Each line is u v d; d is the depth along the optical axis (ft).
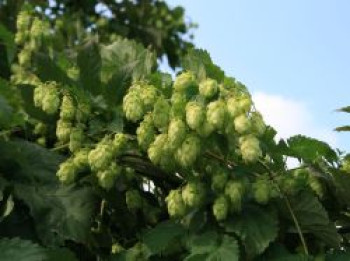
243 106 4.24
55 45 6.50
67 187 4.70
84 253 4.75
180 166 4.47
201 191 4.44
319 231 4.55
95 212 4.83
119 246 4.84
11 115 4.83
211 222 4.51
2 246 4.24
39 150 4.82
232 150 4.46
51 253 4.31
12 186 4.60
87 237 4.57
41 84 4.83
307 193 4.54
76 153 4.70
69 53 6.42
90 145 4.74
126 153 4.80
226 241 4.38
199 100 4.37
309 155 4.90
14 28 10.49
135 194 4.90
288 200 4.56
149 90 4.48
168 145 4.36
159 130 4.46
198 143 4.30
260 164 4.64
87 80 5.03
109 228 4.98
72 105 4.78
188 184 4.44
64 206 4.63
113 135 4.87
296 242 4.68
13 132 5.17
